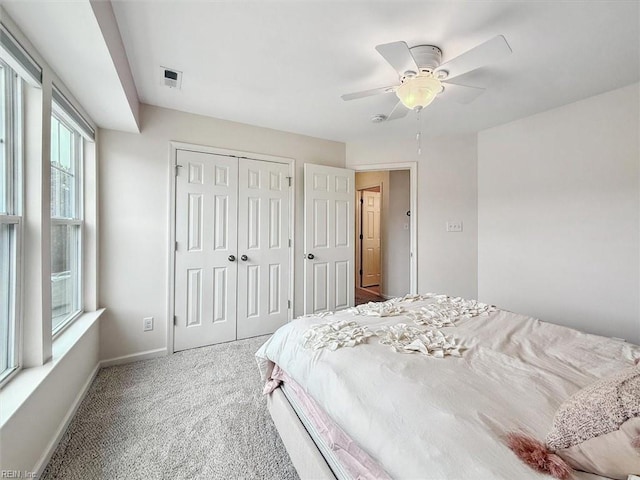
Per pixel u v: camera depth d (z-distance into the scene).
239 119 2.82
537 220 2.70
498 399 0.84
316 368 1.13
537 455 0.62
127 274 2.42
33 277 1.38
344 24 1.51
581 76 2.02
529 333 1.39
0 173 1.26
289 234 3.18
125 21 1.50
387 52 1.44
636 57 1.79
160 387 2.02
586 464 0.60
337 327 1.40
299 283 3.23
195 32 1.58
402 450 0.71
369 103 2.46
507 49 1.37
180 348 2.63
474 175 3.23
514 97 2.34
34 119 1.38
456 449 0.67
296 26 1.53
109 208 2.35
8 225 1.30
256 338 2.95
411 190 3.39
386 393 0.89
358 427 0.84
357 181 5.39
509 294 2.94
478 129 3.12
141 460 1.37
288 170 3.16
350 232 3.49
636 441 0.52
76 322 1.98
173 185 2.58
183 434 1.55
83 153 2.19
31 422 1.22
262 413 1.74
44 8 1.09
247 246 2.93
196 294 2.70
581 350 1.19
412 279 3.37
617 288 2.21
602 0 1.33
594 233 2.33
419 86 1.74
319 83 2.12
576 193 2.43
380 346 1.20
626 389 0.59
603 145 2.27
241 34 1.59
